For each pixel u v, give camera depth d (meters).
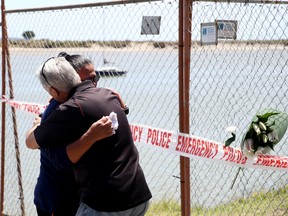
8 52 5.63
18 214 6.00
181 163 3.85
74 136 3.20
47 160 3.46
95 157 3.19
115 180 3.20
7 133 6.43
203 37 3.75
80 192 3.32
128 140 3.32
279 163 3.84
